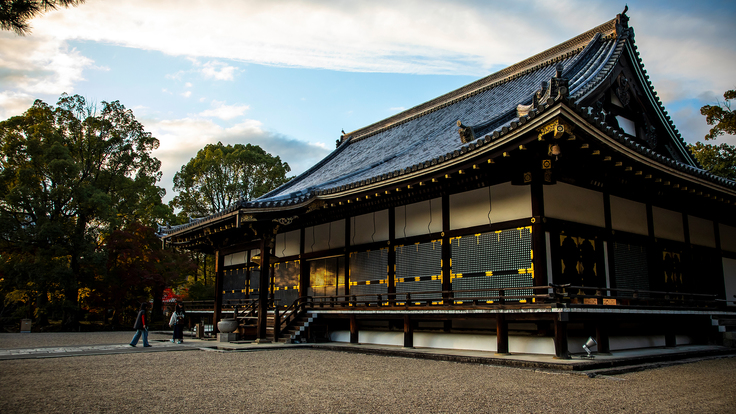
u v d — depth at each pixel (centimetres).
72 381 973
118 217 4453
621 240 1634
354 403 753
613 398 799
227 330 2019
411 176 1561
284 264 2402
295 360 1360
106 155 4491
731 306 2016
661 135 2070
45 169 3900
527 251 1386
